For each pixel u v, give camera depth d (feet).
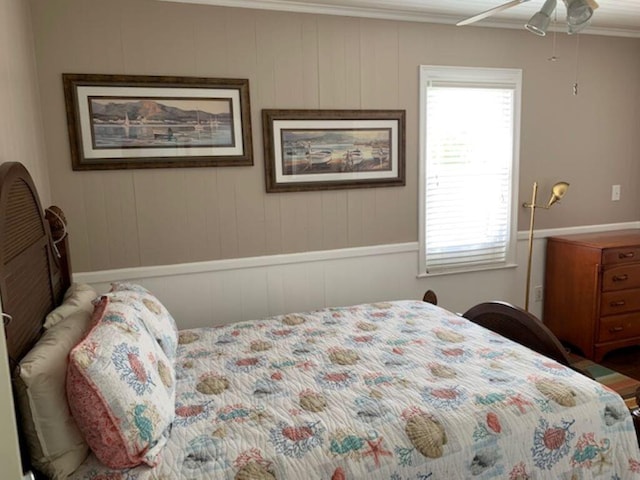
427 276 11.30
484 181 11.55
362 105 10.18
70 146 8.39
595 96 12.30
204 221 9.37
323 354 6.46
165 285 9.26
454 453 4.58
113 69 8.48
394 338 6.99
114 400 4.03
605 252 10.84
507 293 12.19
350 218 10.45
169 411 4.64
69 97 8.27
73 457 4.05
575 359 11.44
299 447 4.38
